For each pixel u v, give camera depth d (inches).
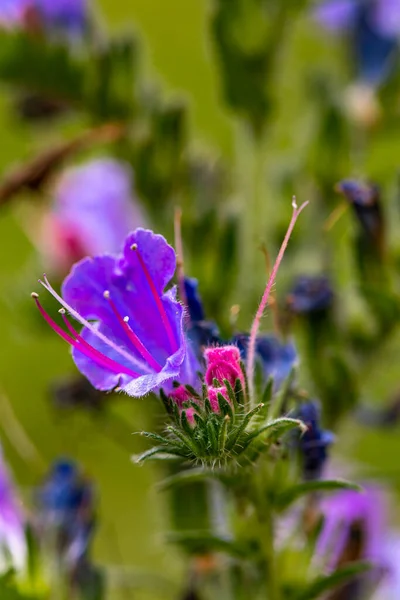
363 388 11.9
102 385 9.8
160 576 11.9
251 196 12.3
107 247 12.6
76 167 12.6
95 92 12.2
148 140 12.1
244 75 12.2
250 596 10.8
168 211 12.1
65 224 12.6
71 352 9.8
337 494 12.2
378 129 12.5
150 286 9.7
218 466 9.9
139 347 9.7
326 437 10.5
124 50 12.2
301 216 12.1
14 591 11.1
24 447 12.5
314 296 11.6
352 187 11.5
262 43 12.2
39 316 12.2
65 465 11.6
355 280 11.7
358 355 11.8
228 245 11.7
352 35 12.7
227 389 9.7
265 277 12.0
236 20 12.2
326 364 11.6
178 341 9.7
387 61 12.6
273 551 10.5
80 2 12.3
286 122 13.1
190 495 11.3
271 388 10.0
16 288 12.4
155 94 12.3
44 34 12.1
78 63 12.2
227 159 12.7
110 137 12.1
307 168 12.2
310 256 12.1
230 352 9.9
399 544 12.2
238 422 9.8
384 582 11.9
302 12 12.3
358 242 11.6
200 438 9.7
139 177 12.1
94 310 9.8
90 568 11.3
